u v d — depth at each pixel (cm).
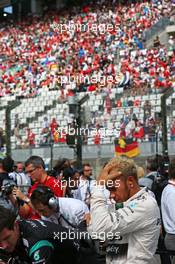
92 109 1288
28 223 329
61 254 341
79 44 2508
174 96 1381
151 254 345
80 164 837
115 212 348
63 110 1437
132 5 2722
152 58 2270
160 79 2075
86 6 3025
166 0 2661
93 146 1281
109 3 2853
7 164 690
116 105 1311
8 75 2706
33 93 2084
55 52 2592
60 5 3322
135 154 1262
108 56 2278
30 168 579
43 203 450
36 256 314
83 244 371
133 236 344
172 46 2412
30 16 3444
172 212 584
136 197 352
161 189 701
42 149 1430
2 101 2109
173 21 2594
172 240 589
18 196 540
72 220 455
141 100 1359
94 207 348
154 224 345
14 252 318
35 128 1509
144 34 2519
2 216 301
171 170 592
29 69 2628
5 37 3284
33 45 2908
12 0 3111
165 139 1133
